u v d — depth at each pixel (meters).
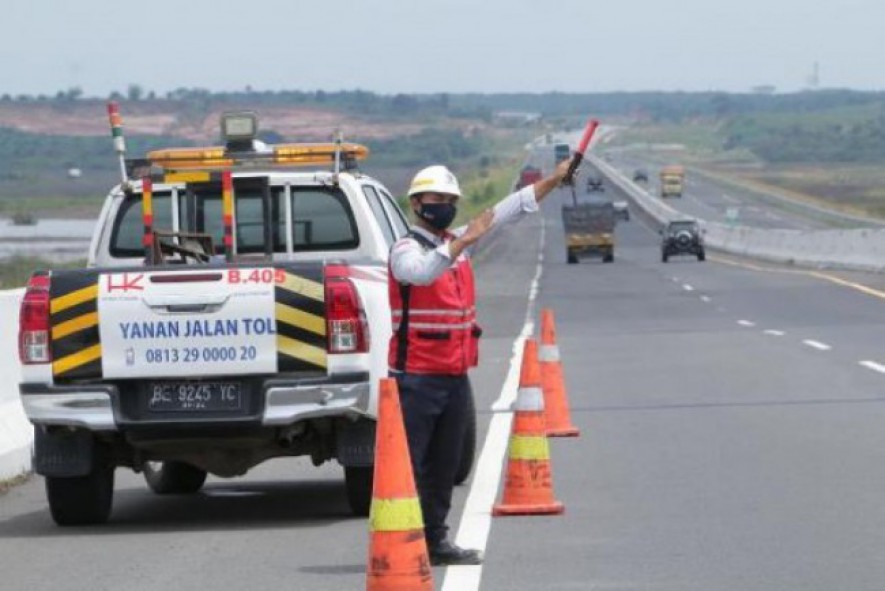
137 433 21.91
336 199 25.08
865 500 23.19
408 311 18.52
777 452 28.45
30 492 27.08
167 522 23.44
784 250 152.50
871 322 63.78
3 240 170.00
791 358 47.94
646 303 84.44
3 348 29.47
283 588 18.12
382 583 15.53
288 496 25.86
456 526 21.73
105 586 18.61
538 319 73.94
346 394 21.73
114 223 25.36
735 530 21.06
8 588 18.67
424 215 18.38
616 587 17.77
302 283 21.80
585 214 158.12
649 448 29.50
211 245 24.89
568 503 23.56
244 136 25.23
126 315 21.84
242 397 21.89
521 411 22.80
